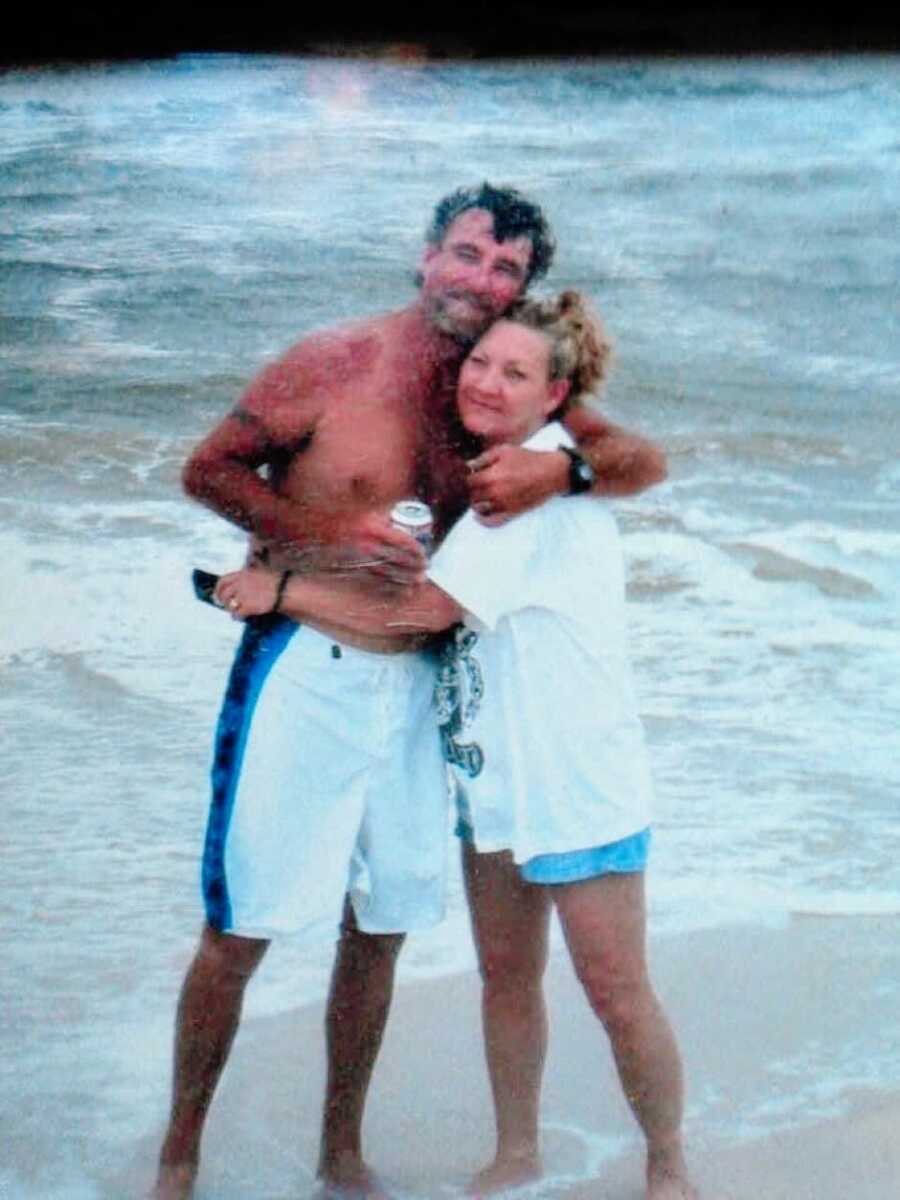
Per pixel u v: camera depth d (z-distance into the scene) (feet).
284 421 9.95
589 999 9.75
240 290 30.76
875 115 49.93
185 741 14.94
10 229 35.58
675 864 13.20
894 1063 11.05
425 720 9.96
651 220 37.19
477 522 9.46
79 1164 10.09
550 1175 10.14
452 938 12.21
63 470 21.48
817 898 12.78
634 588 18.22
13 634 16.81
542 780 9.48
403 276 31.68
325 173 41.06
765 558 19.03
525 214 9.93
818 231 36.40
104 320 28.76
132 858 13.20
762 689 16.05
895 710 15.67
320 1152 10.17
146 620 17.16
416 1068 10.98
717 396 25.13
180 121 48.44
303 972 11.89
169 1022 11.34
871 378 26.11
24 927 12.32
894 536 19.74
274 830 9.64
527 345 9.68
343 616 9.61
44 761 14.57
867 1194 9.89
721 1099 10.71
